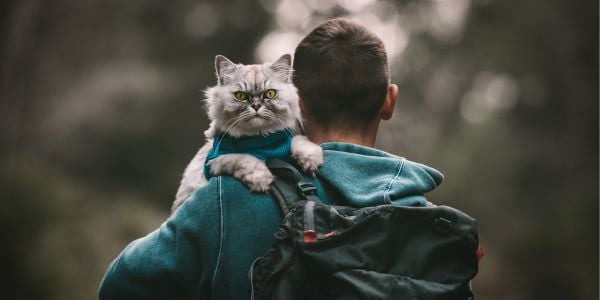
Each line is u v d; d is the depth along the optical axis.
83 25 23.98
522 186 25.91
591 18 23.89
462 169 25.56
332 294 2.24
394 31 27.94
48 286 10.43
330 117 2.75
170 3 25.75
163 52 26.53
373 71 2.71
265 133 2.99
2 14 16.86
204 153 3.20
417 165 2.62
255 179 2.49
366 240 2.29
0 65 17.05
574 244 17.12
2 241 10.76
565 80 25.42
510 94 28.45
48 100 21.83
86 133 21.38
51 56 22.44
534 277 16.58
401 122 25.06
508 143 27.09
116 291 2.50
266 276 2.27
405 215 2.33
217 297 2.42
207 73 25.55
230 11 26.66
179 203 3.14
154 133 22.72
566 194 21.89
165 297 2.49
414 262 2.28
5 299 10.28
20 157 17.05
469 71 27.52
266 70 3.18
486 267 17.27
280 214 2.45
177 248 2.45
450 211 2.34
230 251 2.41
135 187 21.34
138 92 22.53
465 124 28.17
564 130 26.72
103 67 23.73
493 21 26.03
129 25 25.55
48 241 11.13
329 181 2.53
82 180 19.86
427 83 27.11
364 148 2.62
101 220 13.38
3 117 17.05
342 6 27.84
